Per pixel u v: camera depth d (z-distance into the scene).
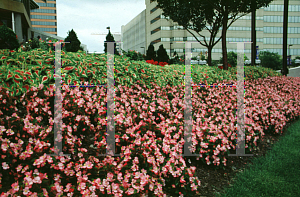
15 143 2.36
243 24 71.81
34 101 3.31
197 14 15.35
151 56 16.72
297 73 27.81
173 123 3.79
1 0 25.47
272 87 9.66
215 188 3.30
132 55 12.68
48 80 3.99
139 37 94.31
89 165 2.48
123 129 3.24
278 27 80.38
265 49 80.19
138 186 2.40
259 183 3.40
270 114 5.96
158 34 75.38
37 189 2.14
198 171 3.64
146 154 2.75
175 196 2.91
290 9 82.12
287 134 6.12
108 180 2.36
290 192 3.17
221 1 11.62
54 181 2.41
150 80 6.61
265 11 79.25
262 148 5.01
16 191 2.00
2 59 4.27
